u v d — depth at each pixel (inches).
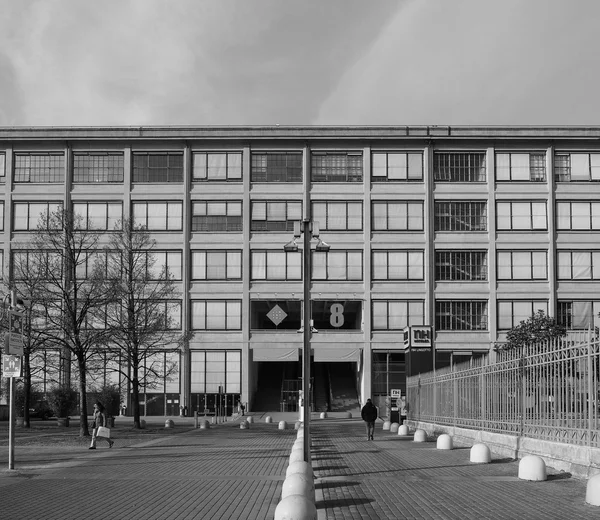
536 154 2915.8
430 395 1477.6
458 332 2851.9
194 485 688.4
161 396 2834.6
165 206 2898.6
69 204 2886.3
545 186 2896.2
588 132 2881.4
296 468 575.8
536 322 2257.6
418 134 2891.2
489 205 2886.3
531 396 845.2
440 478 725.9
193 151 2925.7
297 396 3110.2
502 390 954.1
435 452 1037.8
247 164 2915.8
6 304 1416.1
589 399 681.0
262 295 2874.0
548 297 2854.3
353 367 3280.0
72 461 935.0
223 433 1651.1
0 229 2876.5
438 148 2923.2
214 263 2891.2
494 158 2913.4
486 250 2883.9
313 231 808.3
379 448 1137.4
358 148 2933.1
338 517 511.5
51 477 755.4
